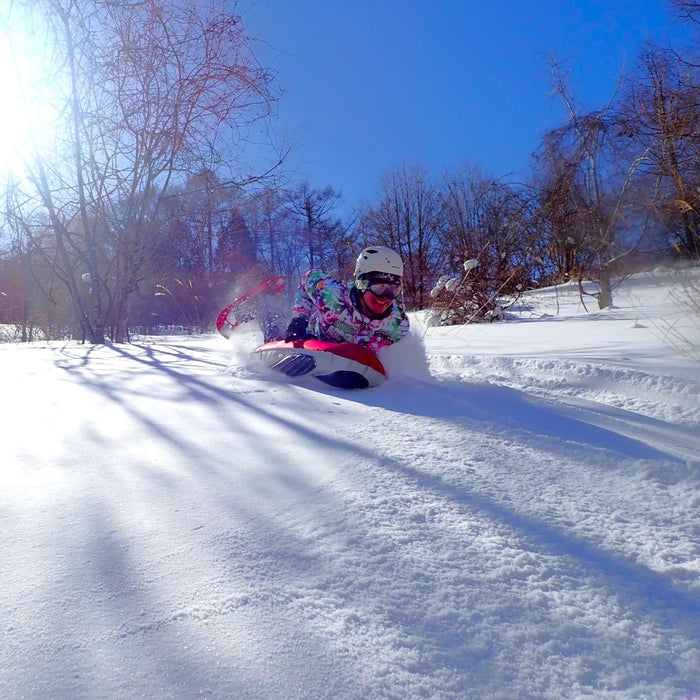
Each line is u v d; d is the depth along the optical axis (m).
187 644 0.85
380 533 1.23
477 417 2.29
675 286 4.14
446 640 0.89
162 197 6.55
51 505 1.34
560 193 8.78
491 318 8.74
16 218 6.45
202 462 1.67
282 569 1.07
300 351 3.13
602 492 1.52
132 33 6.07
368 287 3.34
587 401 2.70
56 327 8.96
